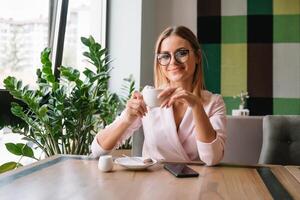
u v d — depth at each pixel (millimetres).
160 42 1330
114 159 1132
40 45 2283
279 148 1529
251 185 878
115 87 2861
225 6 3127
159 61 1327
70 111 1844
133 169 1013
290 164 1508
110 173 974
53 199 738
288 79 3055
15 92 1731
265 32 3082
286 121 1569
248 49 3098
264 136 1581
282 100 3057
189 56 1303
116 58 2881
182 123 1284
